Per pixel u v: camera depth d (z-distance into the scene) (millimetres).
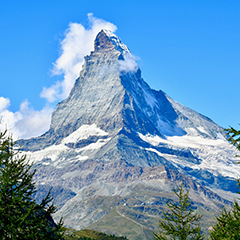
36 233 51906
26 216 51594
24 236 50906
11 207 53656
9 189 54969
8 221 51500
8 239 50719
